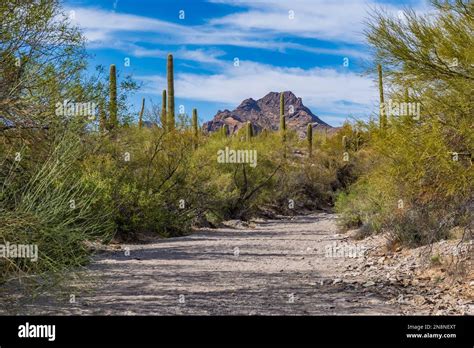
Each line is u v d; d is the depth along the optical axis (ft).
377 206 62.54
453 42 31.42
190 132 82.79
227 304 32.19
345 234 74.54
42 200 25.94
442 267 40.63
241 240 70.79
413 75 32.81
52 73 33.27
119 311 29.30
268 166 123.24
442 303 32.48
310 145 155.84
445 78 31.99
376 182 40.04
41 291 27.40
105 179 59.00
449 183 32.58
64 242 27.07
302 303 32.83
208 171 89.35
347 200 81.25
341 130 153.28
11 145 31.45
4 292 28.25
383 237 59.93
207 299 33.47
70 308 29.17
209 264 49.11
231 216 104.47
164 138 77.71
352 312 30.53
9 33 30.25
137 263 48.01
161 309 30.30
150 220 67.36
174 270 44.91
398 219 52.03
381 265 47.01
